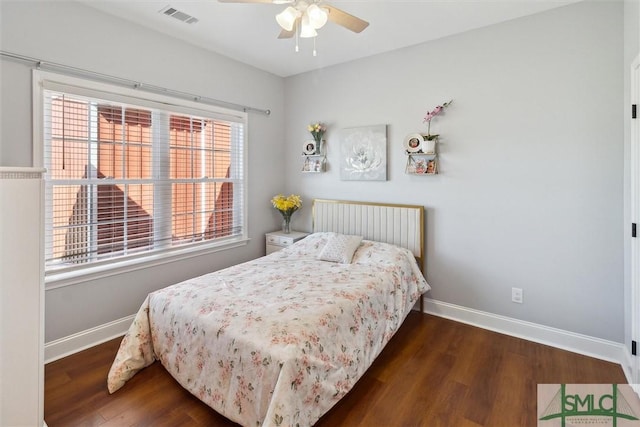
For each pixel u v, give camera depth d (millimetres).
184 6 2451
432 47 3059
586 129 2398
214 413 1820
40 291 1522
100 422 1751
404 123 3260
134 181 2811
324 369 1644
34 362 1517
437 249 3145
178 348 1942
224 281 2373
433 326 2949
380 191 3463
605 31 2309
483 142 2836
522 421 1770
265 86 3938
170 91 2955
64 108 2369
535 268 2658
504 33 2697
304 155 3988
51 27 2242
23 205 1461
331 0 2367
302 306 1930
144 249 2932
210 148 3428
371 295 2266
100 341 2602
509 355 2447
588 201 2418
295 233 4039
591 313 2443
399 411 1851
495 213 2814
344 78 3654
